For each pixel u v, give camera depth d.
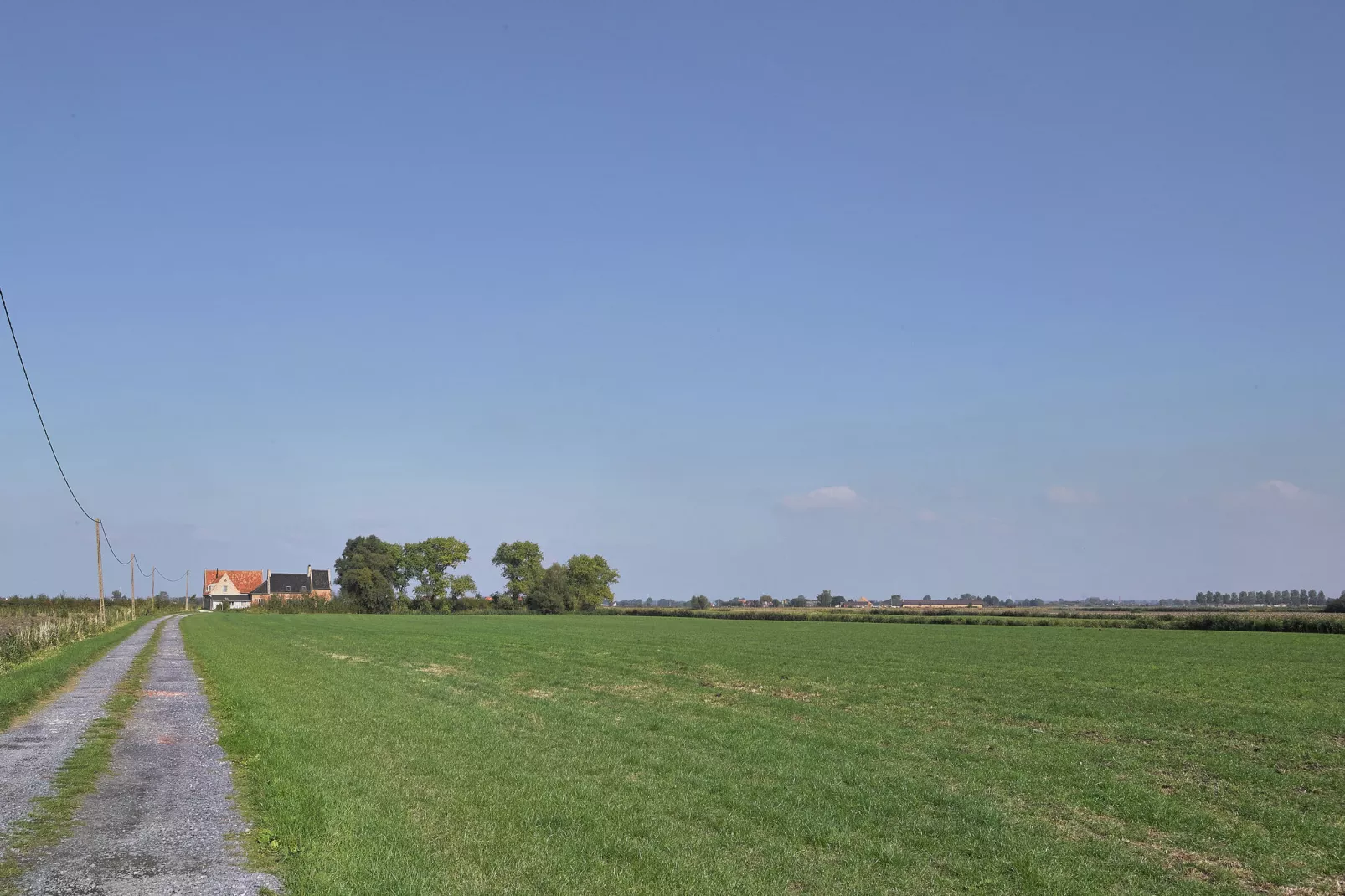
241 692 29.55
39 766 16.88
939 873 11.79
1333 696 32.75
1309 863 12.69
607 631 87.44
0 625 70.44
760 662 47.25
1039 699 31.33
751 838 13.03
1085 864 12.26
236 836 12.33
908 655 53.19
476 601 186.88
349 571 170.88
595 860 11.62
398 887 10.13
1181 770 19.27
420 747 19.62
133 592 123.69
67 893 9.79
